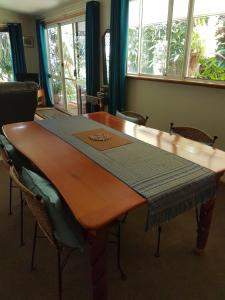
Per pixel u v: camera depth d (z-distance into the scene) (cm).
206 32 245
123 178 119
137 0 310
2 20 594
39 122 218
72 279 148
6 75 668
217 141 249
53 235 115
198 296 138
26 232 187
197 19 249
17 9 562
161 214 108
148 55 315
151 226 106
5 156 158
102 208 97
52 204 108
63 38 536
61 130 194
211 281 147
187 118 275
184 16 259
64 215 116
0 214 208
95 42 386
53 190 115
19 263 160
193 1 247
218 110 241
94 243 100
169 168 129
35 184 117
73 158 142
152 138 176
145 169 128
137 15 316
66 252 167
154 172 124
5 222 199
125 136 180
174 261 161
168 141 170
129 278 149
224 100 234
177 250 170
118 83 344
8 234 186
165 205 107
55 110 618
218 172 125
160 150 153
